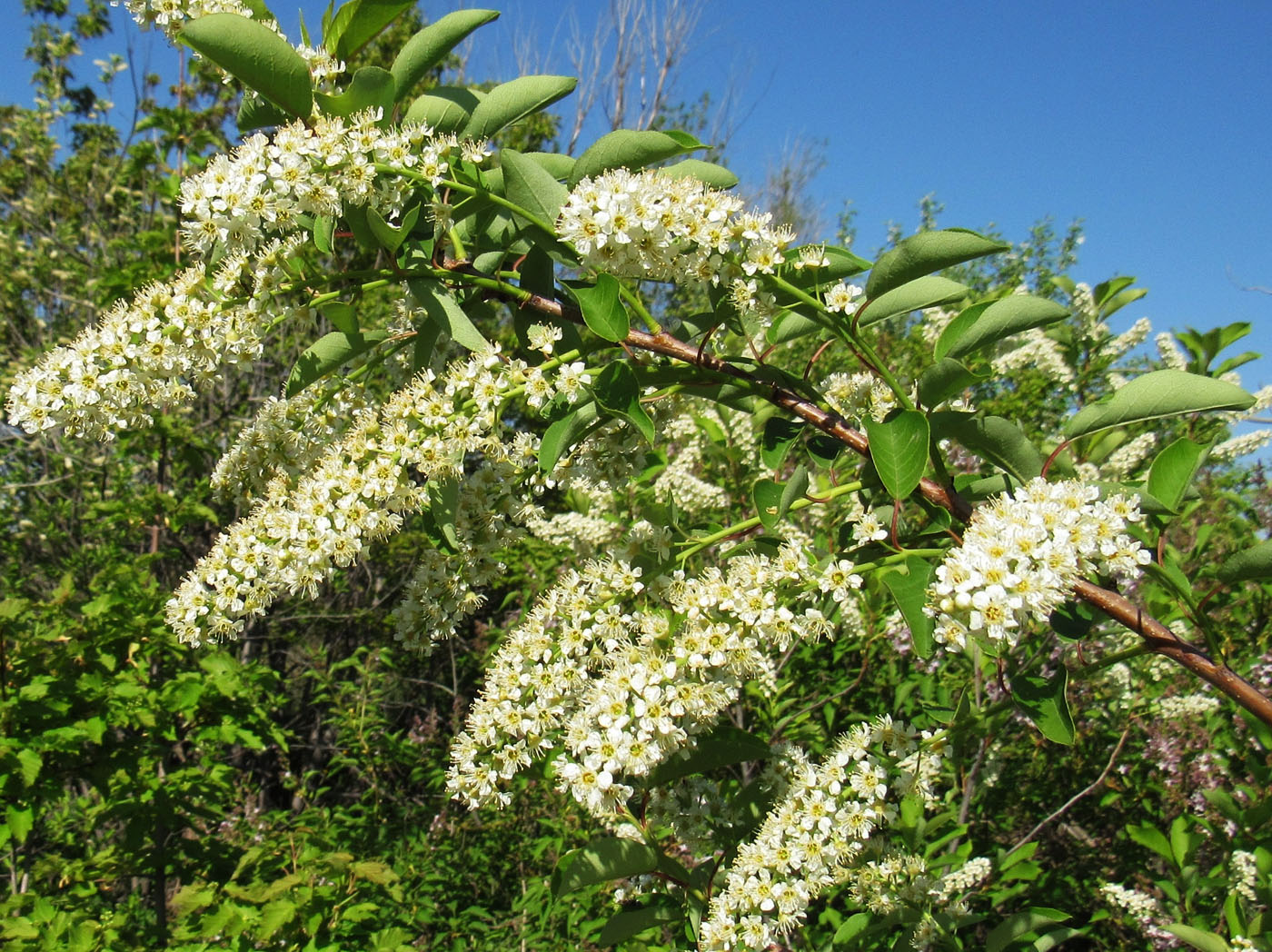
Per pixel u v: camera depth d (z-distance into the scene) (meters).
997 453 0.30
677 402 0.37
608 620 0.32
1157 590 0.52
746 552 0.34
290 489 0.36
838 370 0.74
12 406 0.33
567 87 0.33
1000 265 1.33
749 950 0.31
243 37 0.30
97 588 0.70
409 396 0.33
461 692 1.29
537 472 0.35
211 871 0.65
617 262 0.31
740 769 0.55
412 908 0.70
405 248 0.34
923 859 0.40
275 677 0.68
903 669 0.70
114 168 1.48
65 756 0.57
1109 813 0.64
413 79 0.33
